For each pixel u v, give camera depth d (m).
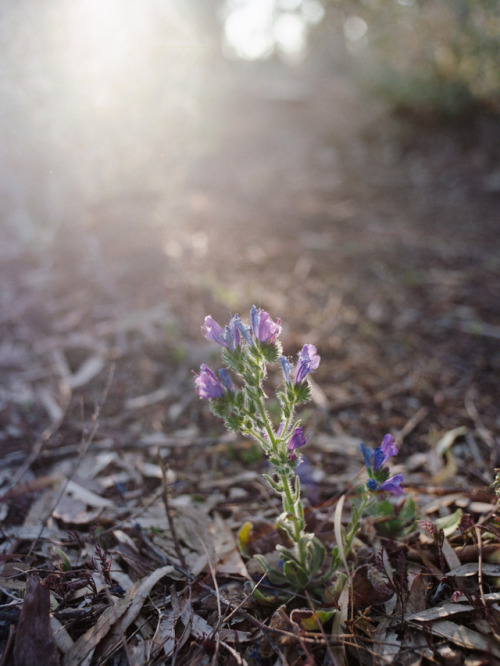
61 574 0.50
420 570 0.50
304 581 0.49
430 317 1.06
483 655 0.43
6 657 0.43
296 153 1.97
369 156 1.96
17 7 1.03
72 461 0.70
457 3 1.98
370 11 2.21
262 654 0.44
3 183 1.23
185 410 0.81
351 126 2.17
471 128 2.07
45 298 1.08
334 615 0.46
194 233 1.35
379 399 0.82
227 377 0.46
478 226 1.46
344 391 0.84
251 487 0.65
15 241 1.25
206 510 0.61
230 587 0.51
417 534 0.54
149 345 0.96
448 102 2.04
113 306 1.06
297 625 0.44
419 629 0.45
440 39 2.05
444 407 0.80
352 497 0.59
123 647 0.45
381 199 1.65
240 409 0.46
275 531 0.55
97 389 0.85
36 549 0.55
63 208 1.23
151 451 0.72
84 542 0.56
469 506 0.58
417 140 2.04
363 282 1.19
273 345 0.46
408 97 2.09
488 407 0.79
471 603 0.46
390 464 0.69
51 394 0.84
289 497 0.47
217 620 0.47
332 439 0.74
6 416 0.78
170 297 1.09
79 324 1.01
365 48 2.42
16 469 0.68
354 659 0.44
